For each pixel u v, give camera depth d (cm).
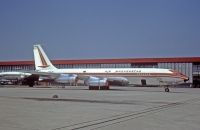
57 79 8238
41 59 9306
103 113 2411
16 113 2309
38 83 10494
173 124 1856
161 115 2320
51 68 9119
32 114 2262
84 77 8106
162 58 11162
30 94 4856
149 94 5400
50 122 1880
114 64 11831
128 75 7619
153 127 1733
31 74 9094
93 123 1867
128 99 4022
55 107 2814
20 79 9869
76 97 4266
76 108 2759
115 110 2648
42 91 6066
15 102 3288
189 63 10912
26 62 13125
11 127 1677
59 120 1973
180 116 2261
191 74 10881
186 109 2808
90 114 2331
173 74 7081
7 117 2078
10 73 9862
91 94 5106
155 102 3588
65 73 8438
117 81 7844
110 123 1881
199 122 1948
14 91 5947
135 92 6094
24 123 1822
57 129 1634
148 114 2384
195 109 2811
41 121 1916
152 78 7319
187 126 1781
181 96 4900
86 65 12269
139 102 3553
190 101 3809
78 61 12300
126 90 7088
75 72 8350
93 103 3319
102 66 12000
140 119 2083
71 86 10219
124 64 11681
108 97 4366
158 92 6312
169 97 4597
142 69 7550
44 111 2469
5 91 5925
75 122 1895
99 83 7306
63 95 4716
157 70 7312
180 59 10944
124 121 1977
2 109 2583
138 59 11450
